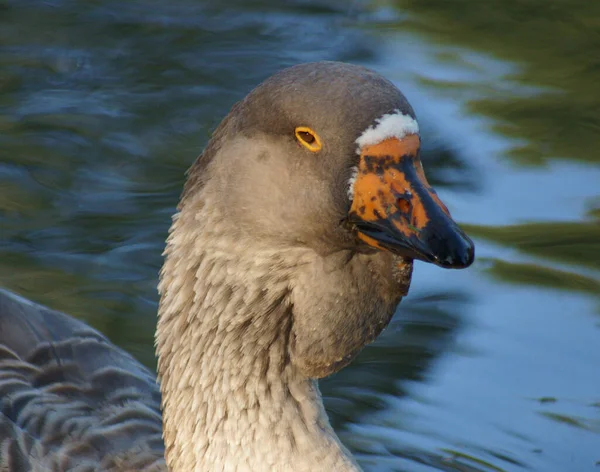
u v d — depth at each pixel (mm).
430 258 7242
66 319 11250
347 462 8742
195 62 18422
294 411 8680
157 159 16000
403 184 7461
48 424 9953
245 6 20312
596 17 20156
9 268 13719
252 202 8047
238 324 8461
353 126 7543
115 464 9695
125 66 18266
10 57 18359
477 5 20578
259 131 7977
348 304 8172
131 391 10539
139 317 12969
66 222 14625
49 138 16281
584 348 12867
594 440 11555
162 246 14188
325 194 7715
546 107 17484
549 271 14078
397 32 19672
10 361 10539
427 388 12297
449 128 16828
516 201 15344
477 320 13359
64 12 19734
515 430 11711
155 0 20250
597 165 16141
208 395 8766
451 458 11266
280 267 8219
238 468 8742
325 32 19547
